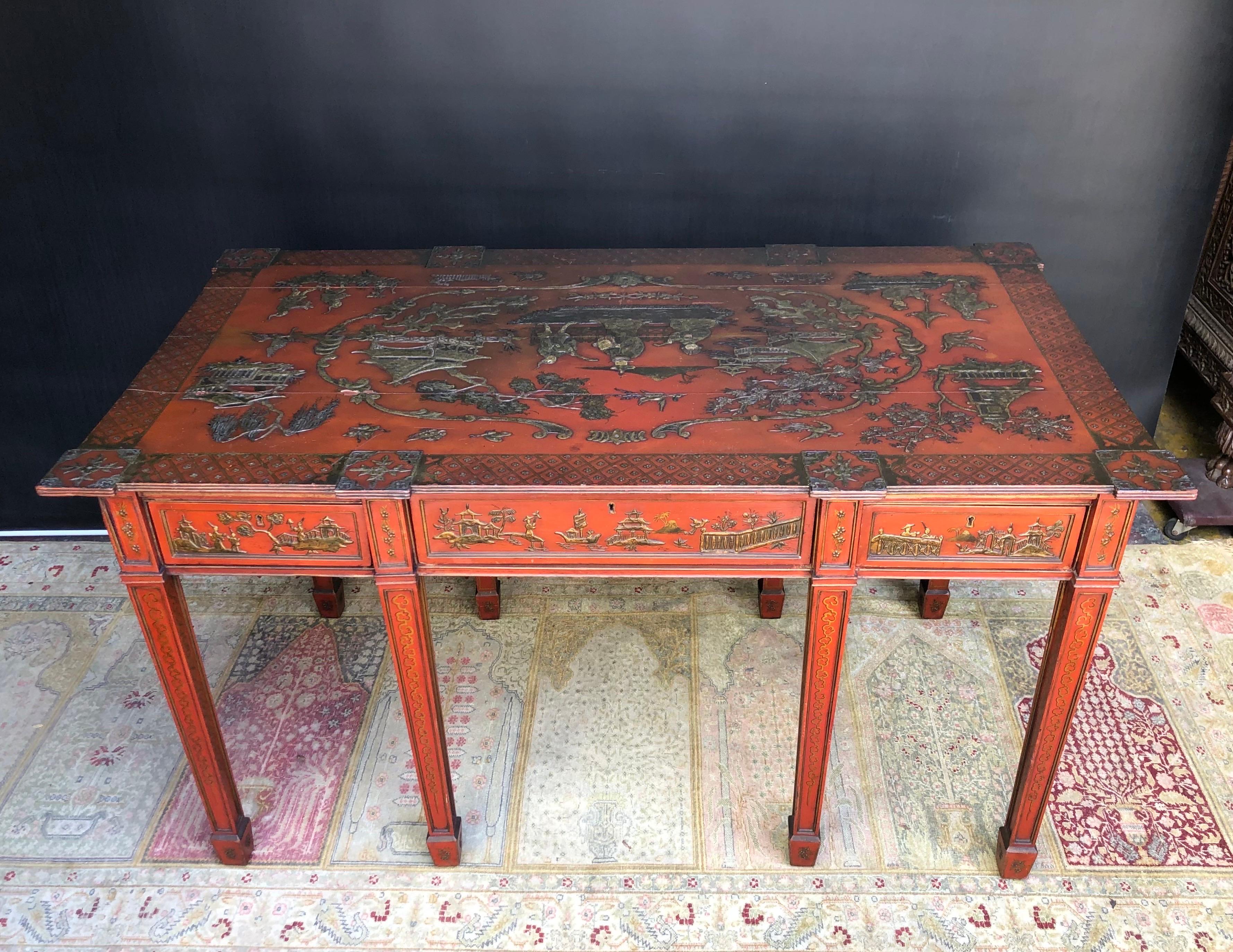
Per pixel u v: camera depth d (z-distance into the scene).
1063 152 2.99
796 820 2.37
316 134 2.97
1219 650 2.97
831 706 2.19
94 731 2.80
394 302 2.60
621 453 2.01
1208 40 2.79
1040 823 2.32
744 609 3.17
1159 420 3.95
